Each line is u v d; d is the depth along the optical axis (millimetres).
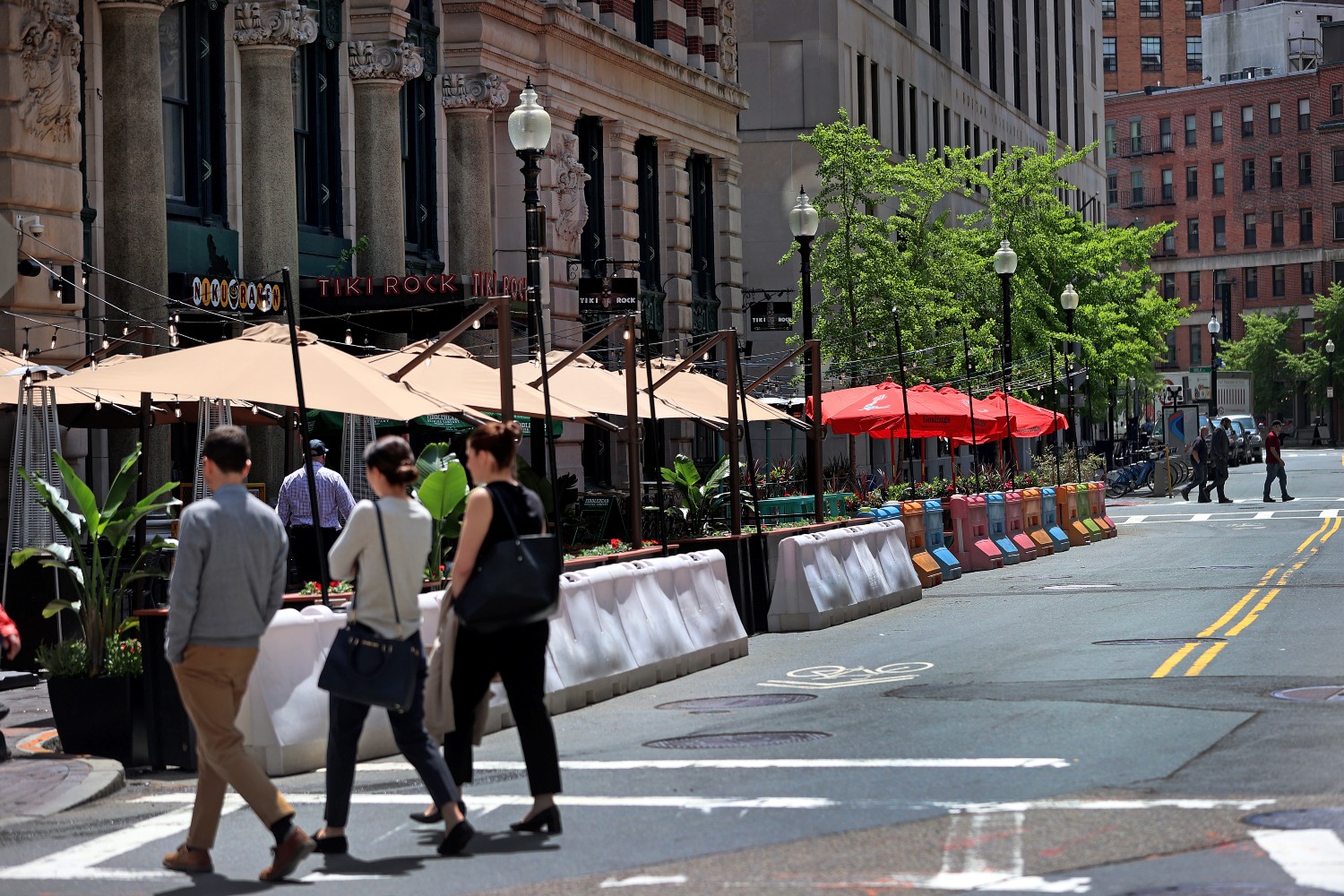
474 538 19344
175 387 33344
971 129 141375
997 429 78438
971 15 143875
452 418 54938
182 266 51188
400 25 62688
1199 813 18938
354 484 45906
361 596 18953
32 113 44594
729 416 44938
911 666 33750
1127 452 145875
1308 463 168250
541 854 18531
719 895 16281
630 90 82812
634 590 33406
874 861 17391
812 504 57250
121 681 25734
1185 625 38781
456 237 69688
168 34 52375
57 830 21141
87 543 37125
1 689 34219
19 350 44094
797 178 109750
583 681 30359
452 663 19891
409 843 19547
